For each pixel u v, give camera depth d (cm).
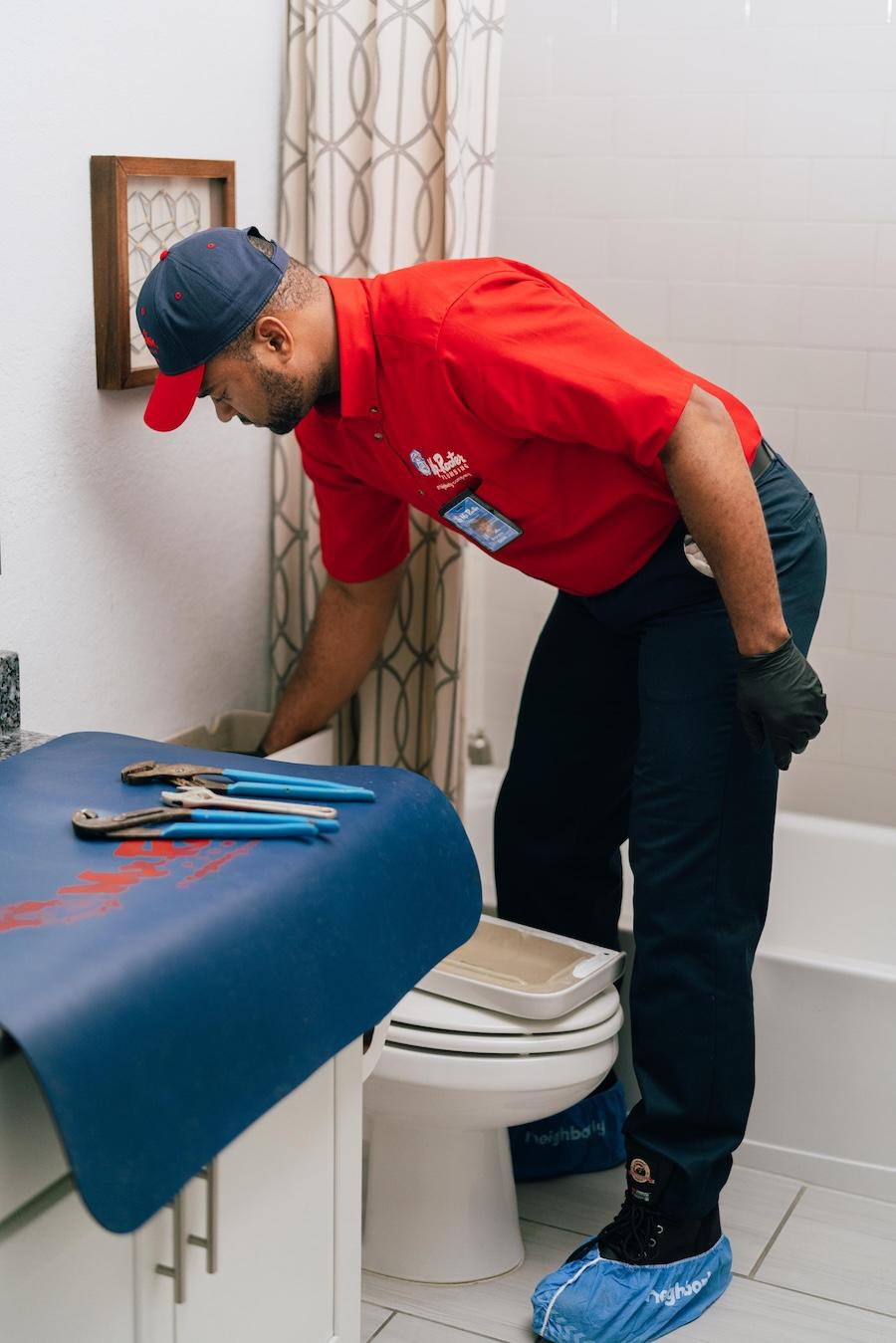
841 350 257
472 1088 180
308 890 122
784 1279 197
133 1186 100
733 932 185
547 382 159
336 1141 141
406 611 230
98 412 187
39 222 171
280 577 235
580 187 268
